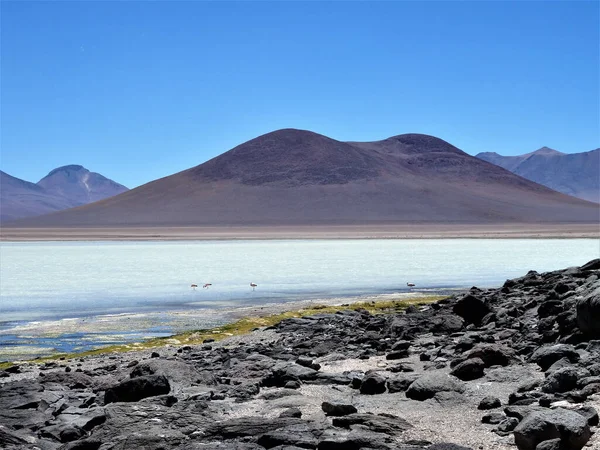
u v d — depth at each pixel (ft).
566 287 65.62
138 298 123.95
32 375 57.62
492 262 202.18
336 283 146.20
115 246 347.77
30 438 33.60
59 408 39.91
